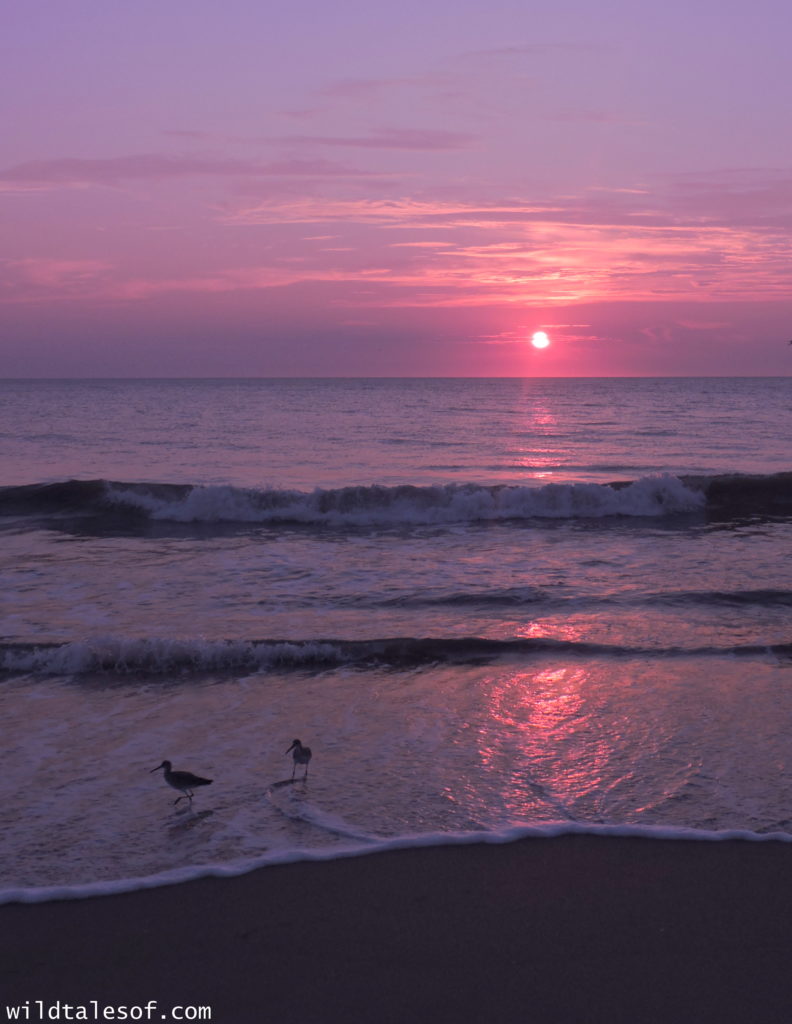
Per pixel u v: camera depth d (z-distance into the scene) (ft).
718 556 56.39
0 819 21.67
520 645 36.01
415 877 18.86
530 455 132.16
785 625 39.65
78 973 15.57
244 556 56.70
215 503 74.59
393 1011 14.51
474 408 275.80
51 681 32.60
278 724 28.45
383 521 73.87
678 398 358.84
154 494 77.36
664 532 67.97
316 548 60.18
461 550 59.41
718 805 22.44
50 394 402.93
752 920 17.30
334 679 32.94
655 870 19.21
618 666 34.17
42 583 47.96
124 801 22.76
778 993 15.02
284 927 16.96
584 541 63.52
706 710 29.40
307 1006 14.64
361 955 16.05
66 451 132.16
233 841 20.54
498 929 16.92
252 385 655.35
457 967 15.70
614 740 26.89
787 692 31.12
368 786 23.67
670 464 121.39
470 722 28.53
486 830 21.06
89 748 26.37
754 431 179.63
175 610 42.16
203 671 33.88
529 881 18.70
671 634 38.32
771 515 76.33
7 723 28.40
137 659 34.01
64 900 17.83
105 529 69.05
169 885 18.43
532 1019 14.30
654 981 15.34
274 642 35.22
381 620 40.57
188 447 140.46
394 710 29.71
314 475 105.50
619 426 194.18
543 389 515.09
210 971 15.61
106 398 351.05
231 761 25.44
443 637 37.40
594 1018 14.34
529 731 27.71
